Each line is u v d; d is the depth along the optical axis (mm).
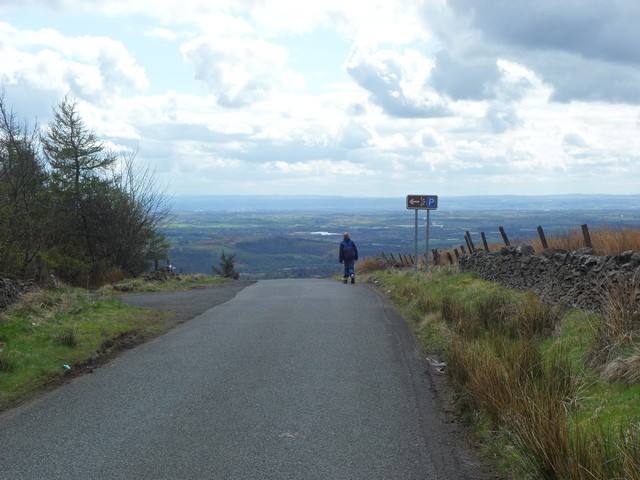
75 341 10250
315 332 12094
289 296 19453
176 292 22531
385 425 6406
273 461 5406
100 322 12492
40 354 9352
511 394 6008
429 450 5684
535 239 16547
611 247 11195
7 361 8500
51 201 27328
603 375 6727
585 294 9797
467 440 5969
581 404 6109
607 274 9102
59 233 27969
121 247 30844
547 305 10367
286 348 10484
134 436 6062
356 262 39250
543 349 8617
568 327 9211
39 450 5699
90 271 28609
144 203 32531
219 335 11914
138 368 9125
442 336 10812
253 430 6230
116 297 19625
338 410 6922
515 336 9805
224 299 18922
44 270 19609
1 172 20062
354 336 11641
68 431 6234
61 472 5180
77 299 14953
